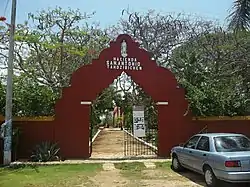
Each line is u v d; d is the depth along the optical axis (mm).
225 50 23531
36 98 16516
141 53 17594
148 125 26422
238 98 17969
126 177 11758
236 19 10930
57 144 16438
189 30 27406
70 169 13445
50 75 24188
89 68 17031
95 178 11594
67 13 23953
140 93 27531
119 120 64438
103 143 27375
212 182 9555
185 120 17484
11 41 14570
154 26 28703
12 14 14664
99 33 25812
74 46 23422
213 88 18141
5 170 13242
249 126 17766
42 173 12570
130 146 22828
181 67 20297
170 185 10336
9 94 14531
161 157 16812
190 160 11125
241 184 9938
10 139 14562
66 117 16656
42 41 22594
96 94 16953
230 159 8812
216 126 17594
